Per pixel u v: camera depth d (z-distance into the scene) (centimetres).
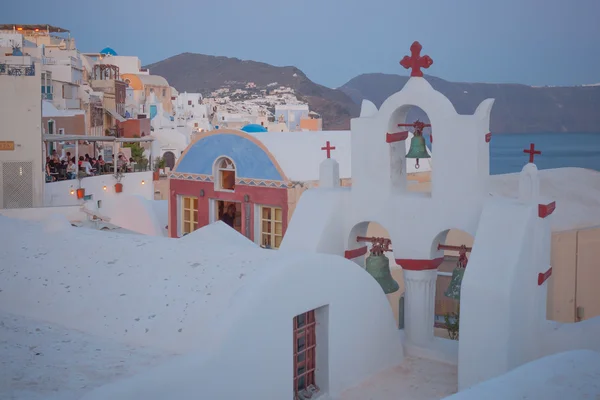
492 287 1035
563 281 1675
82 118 4766
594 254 1692
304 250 1272
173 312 930
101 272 1057
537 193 1106
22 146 2642
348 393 1084
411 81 1216
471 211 1158
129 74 9825
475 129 1143
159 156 6850
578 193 1852
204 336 870
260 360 909
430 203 1205
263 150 1947
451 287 1216
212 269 1008
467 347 1059
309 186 1895
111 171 3625
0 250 1170
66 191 2973
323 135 2220
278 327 940
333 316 1061
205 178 2067
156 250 1095
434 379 1141
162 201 3048
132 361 835
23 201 2648
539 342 1112
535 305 1094
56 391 734
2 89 2605
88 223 1777
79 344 897
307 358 1057
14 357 841
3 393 724
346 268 1091
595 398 640
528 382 673
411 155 1252
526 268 1068
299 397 1041
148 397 762
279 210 1942
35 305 1026
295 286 975
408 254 1234
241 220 1998
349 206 1307
